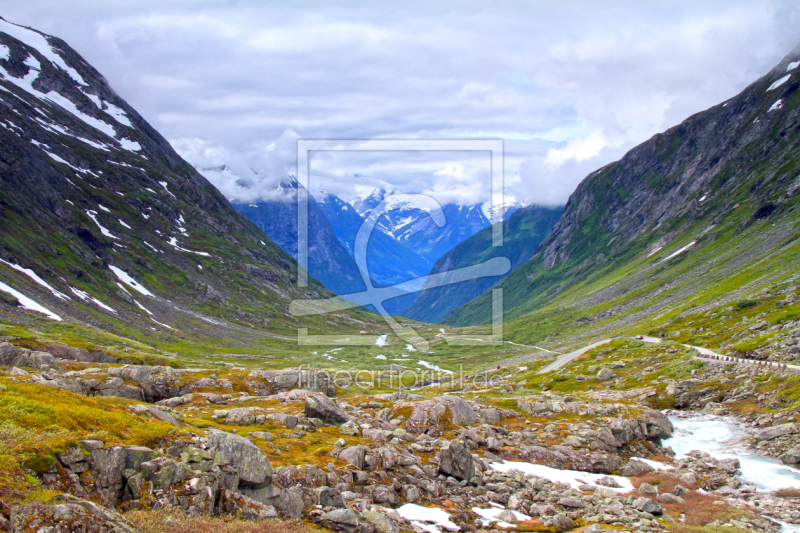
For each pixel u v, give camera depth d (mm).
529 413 99125
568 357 191875
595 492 60938
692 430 99500
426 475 56156
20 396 35062
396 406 82625
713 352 149500
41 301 181750
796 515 57531
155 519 29500
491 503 53969
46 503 24094
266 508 35906
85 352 113625
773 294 180125
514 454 73750
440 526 45375
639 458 81938
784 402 100938
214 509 34344
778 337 137750
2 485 24812
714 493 66062
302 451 53219
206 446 37125
